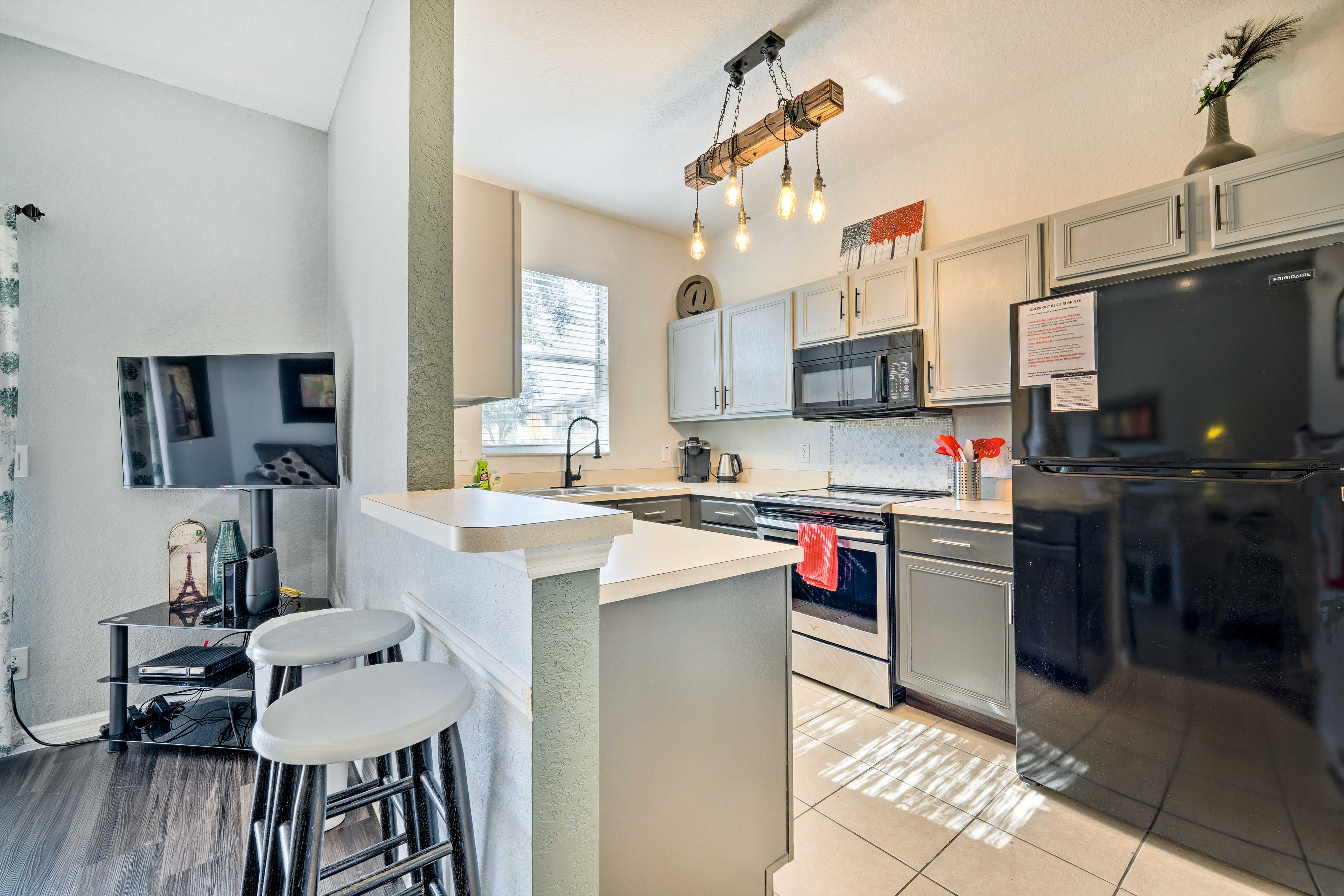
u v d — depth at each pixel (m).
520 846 0.89
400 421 1.52
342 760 0.81
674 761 1.09
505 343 1.98
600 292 3.71
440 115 1.49
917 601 2.32
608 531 0.85
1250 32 1.91
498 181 3.21
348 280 2.25
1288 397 1.34
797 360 3.10
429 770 1.15
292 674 1.32
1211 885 1.42
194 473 2.20
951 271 2.48
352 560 2.18
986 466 2.63
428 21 1.47
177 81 2.37
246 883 1.05
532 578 0.82
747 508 3.05
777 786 1.30
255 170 2.59
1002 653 2.05
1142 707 1.58
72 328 2.21
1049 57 2.22
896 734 2.21
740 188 2.21
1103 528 1.66
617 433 3.75
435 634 1.29
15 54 2.12
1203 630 1.47
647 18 1.99
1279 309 1.35
